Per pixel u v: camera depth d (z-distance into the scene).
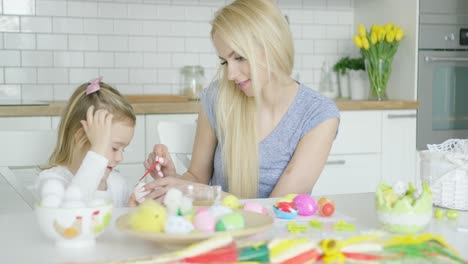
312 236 1.18
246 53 1.75
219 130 2.01
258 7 1.78
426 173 1.49
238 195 1.94
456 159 1.43
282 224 1.30
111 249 1.09
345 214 1.40
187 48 3.88
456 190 1.44
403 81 3.88
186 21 3.87
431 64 3.81
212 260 0.96
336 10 4.20
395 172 3.76
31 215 1.38
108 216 1.12
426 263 1.00
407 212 1.19
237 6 1.78
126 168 3.21
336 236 1.18
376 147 3.70
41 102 3.47
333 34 4.20
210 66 3.93
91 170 1.56
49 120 3.12
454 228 1.26
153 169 1.99
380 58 3.84
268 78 1.84
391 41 3.79
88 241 1.11
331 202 1.40
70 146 1.86
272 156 1.99
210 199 1.46
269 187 2.01
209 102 2.11
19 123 3.07
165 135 2.35
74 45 3.67
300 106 1.99
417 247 1.02
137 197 1.64
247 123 1.92
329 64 4.20
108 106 1.82
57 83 3.66
